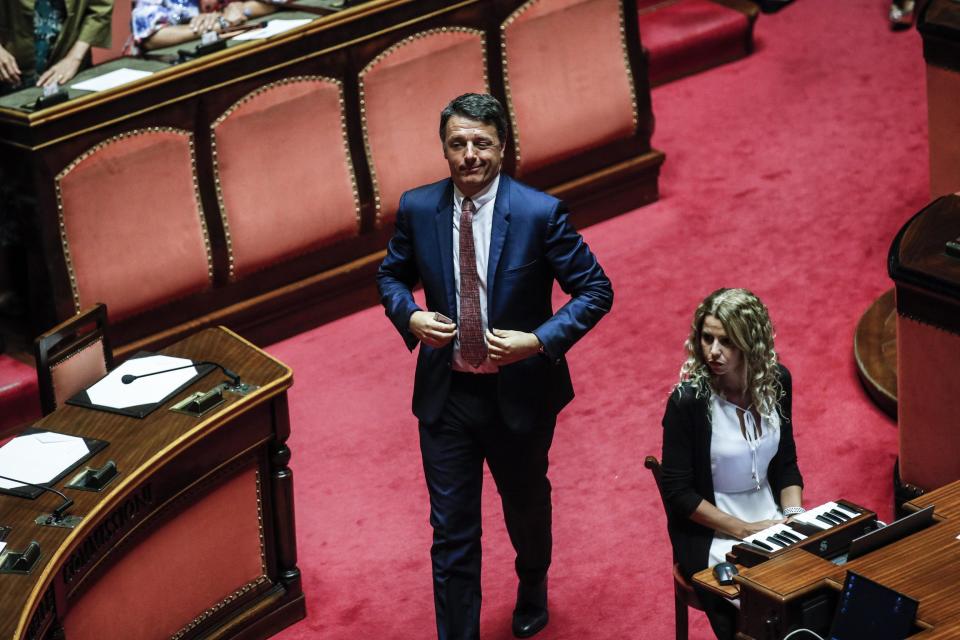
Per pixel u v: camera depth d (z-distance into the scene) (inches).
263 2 1025.5
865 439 867.4
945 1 918.4
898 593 513.3
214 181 970.1
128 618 681.6
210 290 989.2
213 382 724.0
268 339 1021.8
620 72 1122.0
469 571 658.8
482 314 638.5
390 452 886.4
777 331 980.6
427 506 836.0
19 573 597.9
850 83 1330.0
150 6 993.5
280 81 976.3
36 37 971.9
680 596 645.9
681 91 1344.7
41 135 882.8
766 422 641.6
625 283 1050.1
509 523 694.5
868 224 1101.7
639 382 936.3
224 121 960.9
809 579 546.9
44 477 655.8
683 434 639.1
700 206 1150.3
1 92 979.9
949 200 795.4
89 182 913.5
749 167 1201.4
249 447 714.8
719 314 621.9
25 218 909.8
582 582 761.0
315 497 847.7
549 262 638.5
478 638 661.3
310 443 898.7
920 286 727.1
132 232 940.6
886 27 1433.3
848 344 961.5
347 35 994.1
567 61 1098.7
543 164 1109.7
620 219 1146.7
